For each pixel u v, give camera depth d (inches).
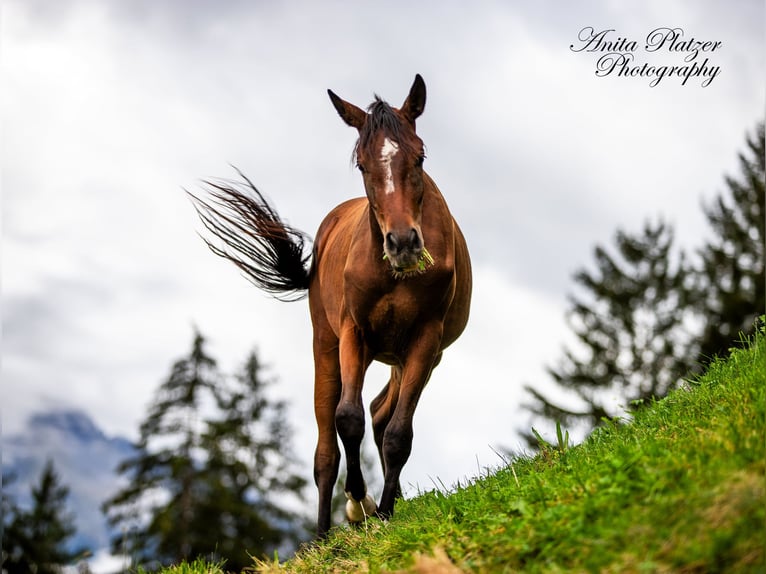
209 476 1285.7
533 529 177.2
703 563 145.2
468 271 305.6
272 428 1441.9
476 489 234.2
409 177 253.9
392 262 246.5
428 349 274.4
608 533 160.1
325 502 298.2
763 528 145.3
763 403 191.8
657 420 242.5
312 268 334.0
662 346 1132.5
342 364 279.3
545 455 259.0
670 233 1218.6
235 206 334.6
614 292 1171.3
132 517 1285.7
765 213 1210.6
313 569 234.8
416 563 181.2
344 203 346.9
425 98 280.1
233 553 1222.9
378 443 328.8
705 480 165.5
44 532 1379.2
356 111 285.9
